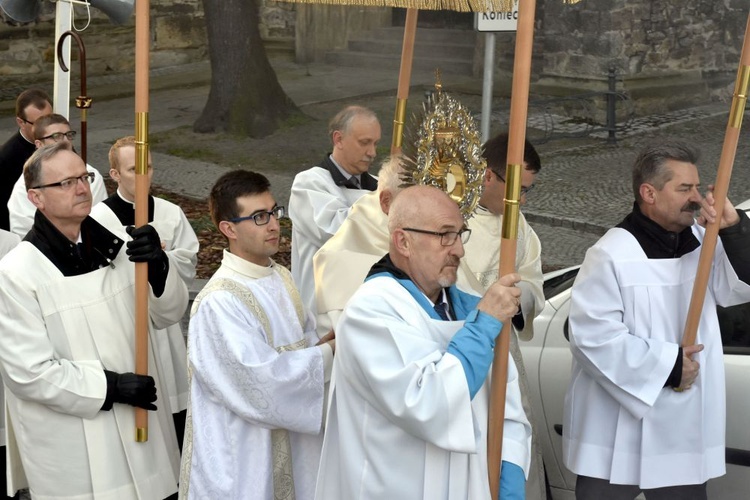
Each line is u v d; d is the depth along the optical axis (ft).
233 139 44.52
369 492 9.57
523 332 13.83
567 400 12.93
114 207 15.85
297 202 16.65
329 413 10.05
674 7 47.16
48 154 12.07
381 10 58.03
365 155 16.67
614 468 12.21
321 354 11.52
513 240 9.47
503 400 9.61
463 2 10.21
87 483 12.25
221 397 11.30
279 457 11.71
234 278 11.76
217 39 45.06
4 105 51.31
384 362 9.23
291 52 60.44
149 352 12.82
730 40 48.80
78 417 12.13
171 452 13.05
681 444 12.03
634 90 46.44
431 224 9.43
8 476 13.35
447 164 10.59
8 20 54.03
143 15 11.53
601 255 12.23
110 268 12.59
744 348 13.21
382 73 56.03
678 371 11.70
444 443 9.04
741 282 11.93
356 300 9.53
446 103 10.59
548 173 38.06
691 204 11.80
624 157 40.22
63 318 12.15
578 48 47.16
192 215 33.63
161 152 42.60
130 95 53.88
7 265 12.03
